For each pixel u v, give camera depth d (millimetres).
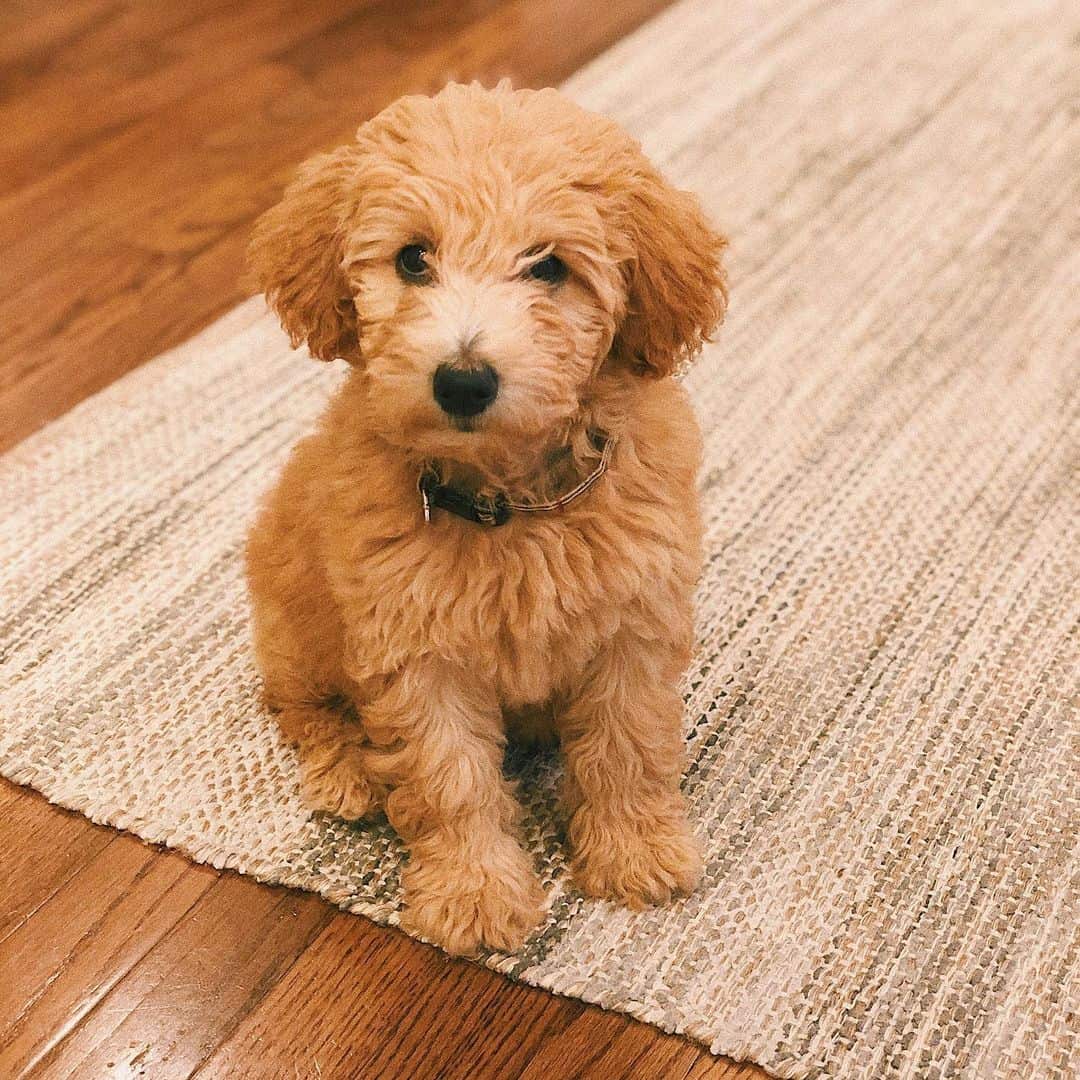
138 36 1240
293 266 490
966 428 784
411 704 507
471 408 435
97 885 558
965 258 918
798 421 793
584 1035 498
